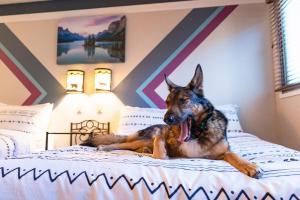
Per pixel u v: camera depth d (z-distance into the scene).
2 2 3.49
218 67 3.05
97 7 3.34
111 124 3.17
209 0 3.12
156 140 1.58
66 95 3.29
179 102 1.53
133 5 3.26
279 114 2.80
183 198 0.86
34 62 3.41
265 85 2.96
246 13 3.05
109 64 3.24
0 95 3.43
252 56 3.00
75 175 0.96
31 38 3.45
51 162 1.07
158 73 3.15
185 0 3.17
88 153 1.50
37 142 2.76
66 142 3.24
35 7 3.47
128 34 3.24
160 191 0.88
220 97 3.01
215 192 0.86
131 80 3.19
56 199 0.92
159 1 3.22
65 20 3.37
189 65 3.10
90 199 0.90
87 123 3.22
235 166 1.09
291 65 2.57
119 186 0.91
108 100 3.21
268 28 2.99
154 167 1.01
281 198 0.82
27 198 0.93
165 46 3.17
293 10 2.52
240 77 3.00
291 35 2.57
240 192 0.85
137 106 3.14
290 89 2.51
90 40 3.29
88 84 3.26
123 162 1.09
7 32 3.51
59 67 3.34
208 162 1.19
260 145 1.88
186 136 1.50
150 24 3.22
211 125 1.51
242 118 2.96
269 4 2.98
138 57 3.20
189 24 3.15
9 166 1.04
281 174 0.94
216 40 3.08
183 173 0.96
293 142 2.45
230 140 2.21
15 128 2.68
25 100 3.38
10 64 3.46
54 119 3.28
